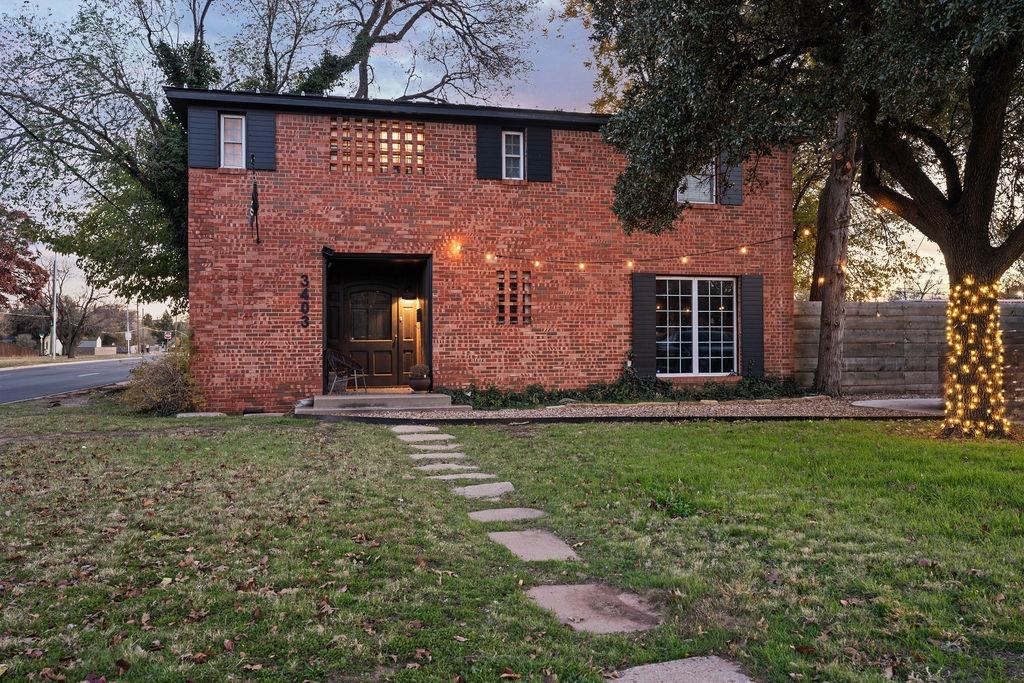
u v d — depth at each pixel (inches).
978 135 350.0
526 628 136.9
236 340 508.4
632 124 388.8
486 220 548.1
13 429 416.5
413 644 127.3
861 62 316.8
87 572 161.5
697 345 592.1
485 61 868.6
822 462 286.4
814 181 817.5
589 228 565.0
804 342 620.1
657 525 209.6
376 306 592.7
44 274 1413.6
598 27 484.4
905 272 835.4
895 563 166.6
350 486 258.2
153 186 638.5
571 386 560.7
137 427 422.3
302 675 114.8
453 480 278.5
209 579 157.8
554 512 230.4
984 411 354.0
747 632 134.3
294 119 518.3
